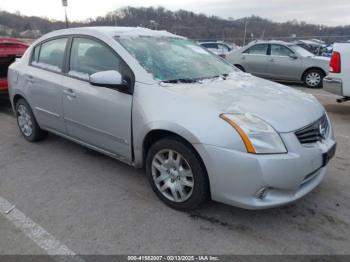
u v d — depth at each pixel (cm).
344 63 586
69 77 391
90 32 381
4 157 441
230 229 284
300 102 316
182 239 272
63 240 271
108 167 408
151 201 329
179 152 293
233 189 268
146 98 311
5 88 629
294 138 269
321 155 283
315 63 982
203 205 319
